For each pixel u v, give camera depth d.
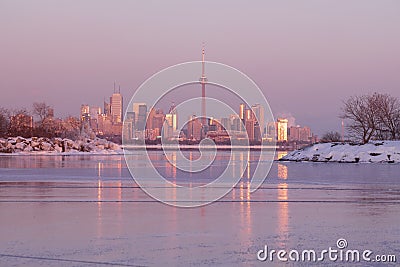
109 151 121.06
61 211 19.44
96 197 23.92
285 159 70.31
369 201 22.77
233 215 18.67
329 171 44.91
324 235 14.96
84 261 11.95
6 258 12.17
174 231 15.55
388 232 15.38
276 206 21.14
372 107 80.19
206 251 13.00
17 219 17.55
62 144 117.56
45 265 11.58
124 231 15.50
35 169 48.19
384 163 60.91
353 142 74.81
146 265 11.66
